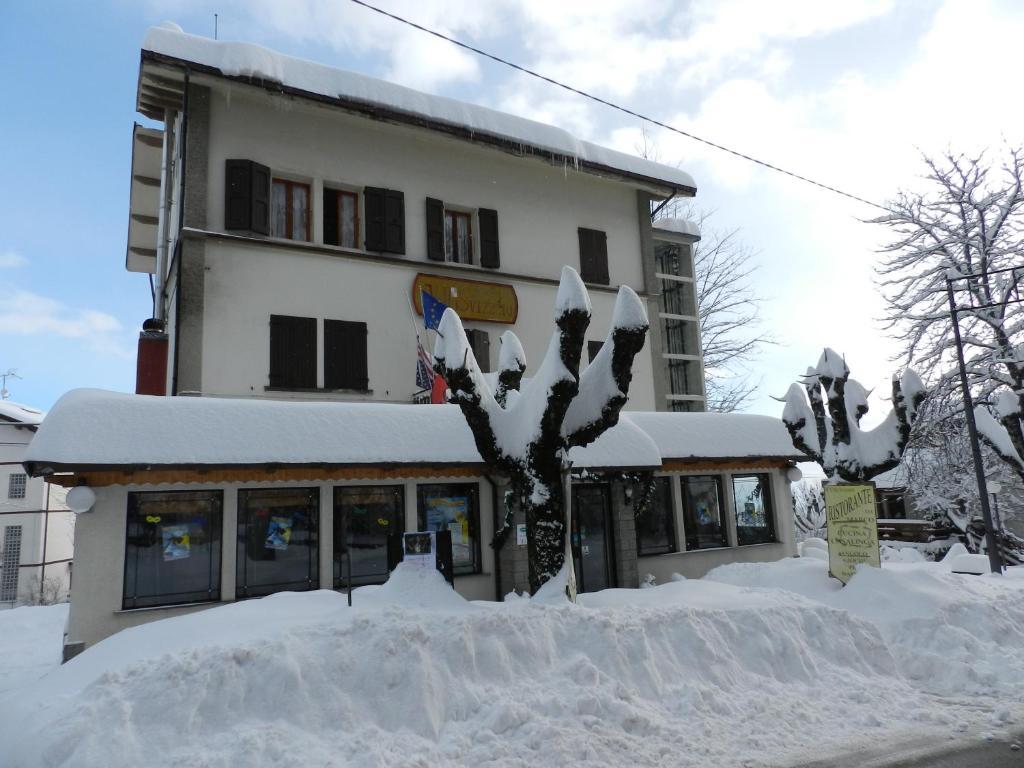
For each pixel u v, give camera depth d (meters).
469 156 17.70
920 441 20.55
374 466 10.38
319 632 6.46
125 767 4.95
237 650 5.96
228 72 14.04
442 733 5.74
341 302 15.19
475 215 17.56
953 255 20.39
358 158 16.08
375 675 6.04
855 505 10.94
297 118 15.42
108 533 9.26
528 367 17.50
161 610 9.38
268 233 14.60
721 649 7.50
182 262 13.66
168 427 9.38
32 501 27.38
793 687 7.29
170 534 9.69
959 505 21.67
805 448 11.91
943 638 8.68
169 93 14.95
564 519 8.45
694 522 14.10
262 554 10.19
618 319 8.37
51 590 27.09
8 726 5.87
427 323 15.09
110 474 9.21
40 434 8.77
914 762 5.65
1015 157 19.83
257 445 9.72
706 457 13.50
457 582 11.34
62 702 5.80
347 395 14.83
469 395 8.52
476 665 6.40
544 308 18.03
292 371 14.38
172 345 14.52
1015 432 14.01
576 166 18.62
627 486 12.68
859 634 8.41
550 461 8.33
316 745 5.30
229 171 14.36
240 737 5.23
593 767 5.35
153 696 5.54
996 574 12.49
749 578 11.95
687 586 10.14
